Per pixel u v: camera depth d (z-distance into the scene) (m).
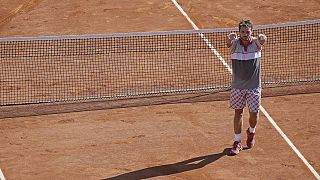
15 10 50.44
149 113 35.94
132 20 48.62
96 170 31.25
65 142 33.38
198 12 50.31
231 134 34.00
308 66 41.47
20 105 36.91
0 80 39.69
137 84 39.22
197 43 44.31
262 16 50.00
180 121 35.16
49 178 30.66
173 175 30.84
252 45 30.89
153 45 43.91
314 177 30.81
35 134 34.06
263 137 33.75
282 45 44.16
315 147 32.94
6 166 31.45
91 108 36.47
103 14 49.62
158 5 51.34
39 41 44.47
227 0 52.81
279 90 38.38
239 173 31.02
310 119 35.38
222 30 38.66
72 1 51.91
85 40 44.59
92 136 33.88
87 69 40.91
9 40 37.00
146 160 31.95
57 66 41.28
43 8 50.75
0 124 34.91
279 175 30.91
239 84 31.31
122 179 30.55
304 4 52.41
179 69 40.94
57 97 37.84
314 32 46.06
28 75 40.31
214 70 40.84
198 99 37.31
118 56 42.41
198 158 32.09
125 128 34.56
